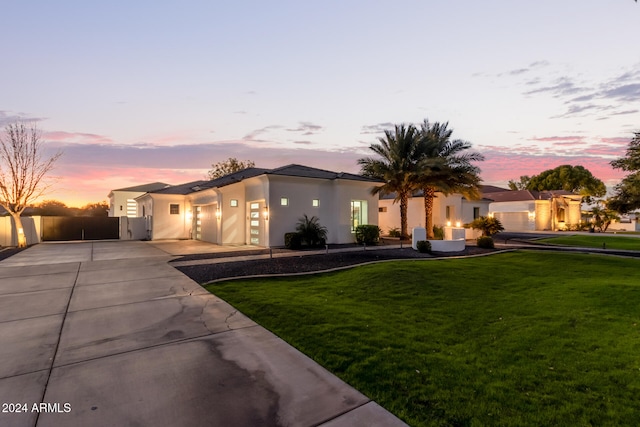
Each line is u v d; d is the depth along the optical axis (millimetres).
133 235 22859
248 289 7504
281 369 3623
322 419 2721
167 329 4895
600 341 4477
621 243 20016
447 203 26031
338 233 17891
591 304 6262
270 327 4984
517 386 3277
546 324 5195
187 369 3609
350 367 3674
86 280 8422
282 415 2768
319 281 8547
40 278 8703
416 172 19469
